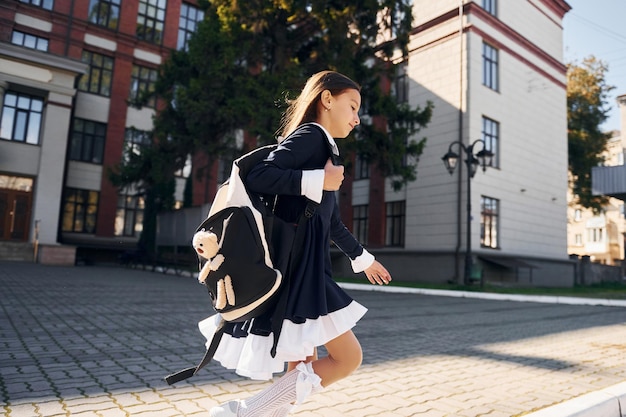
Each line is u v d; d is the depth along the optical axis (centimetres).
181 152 1822
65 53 2519
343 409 288
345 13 1498
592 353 515
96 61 2656
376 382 362
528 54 2192
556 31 2416
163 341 497
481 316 873
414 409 291
